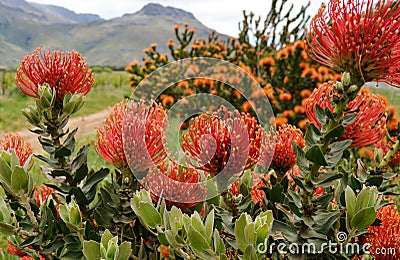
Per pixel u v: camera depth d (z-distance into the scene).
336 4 1.19
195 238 1.07
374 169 1.69
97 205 1.62
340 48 1.19
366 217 1.17
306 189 1.23
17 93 17.64
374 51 1.14
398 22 1.13
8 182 1.38
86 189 1.55
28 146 1.76
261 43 9.73
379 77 1.19
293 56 7.14
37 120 1.51
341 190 1.54
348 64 1.19
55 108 1.51
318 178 1.22
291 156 1.60
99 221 1.48
